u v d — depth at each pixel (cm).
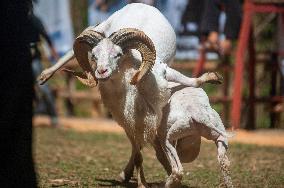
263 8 3722
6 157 1606
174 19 4281
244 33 3694
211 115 1905
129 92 1917
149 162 2767
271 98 4034
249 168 2633
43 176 2325
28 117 1619
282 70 4134
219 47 3772
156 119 1922
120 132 3953
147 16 2094
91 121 4559
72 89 4806
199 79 1981
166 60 2098
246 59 4400
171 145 1945
